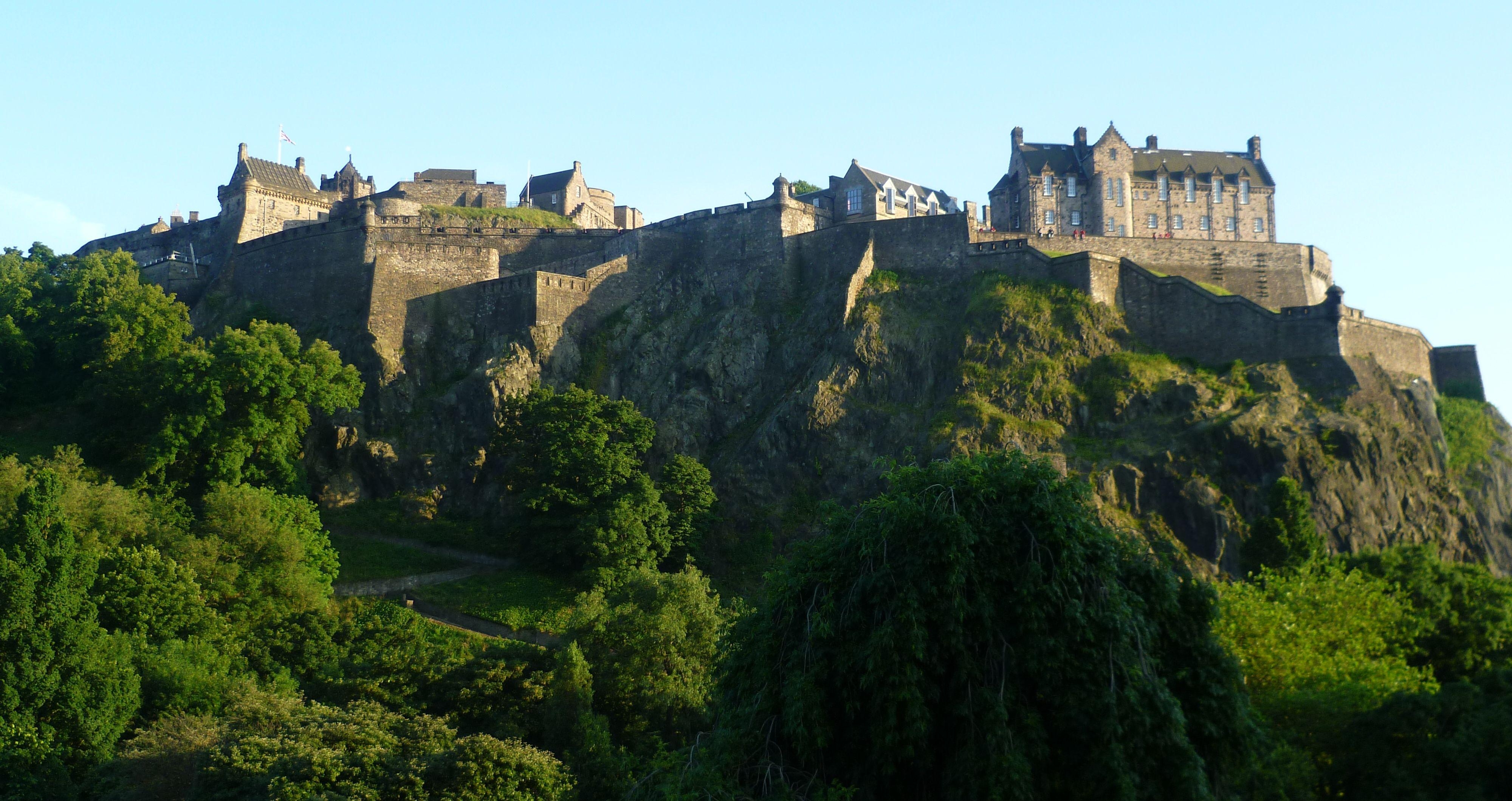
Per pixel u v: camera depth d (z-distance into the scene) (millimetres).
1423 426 102250
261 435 96062
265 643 72938
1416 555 74500
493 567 93688
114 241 157625
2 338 114188
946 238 113562
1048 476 41094
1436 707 48625
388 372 109062
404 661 68625
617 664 69875
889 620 38594
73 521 76062
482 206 152000
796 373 109000
